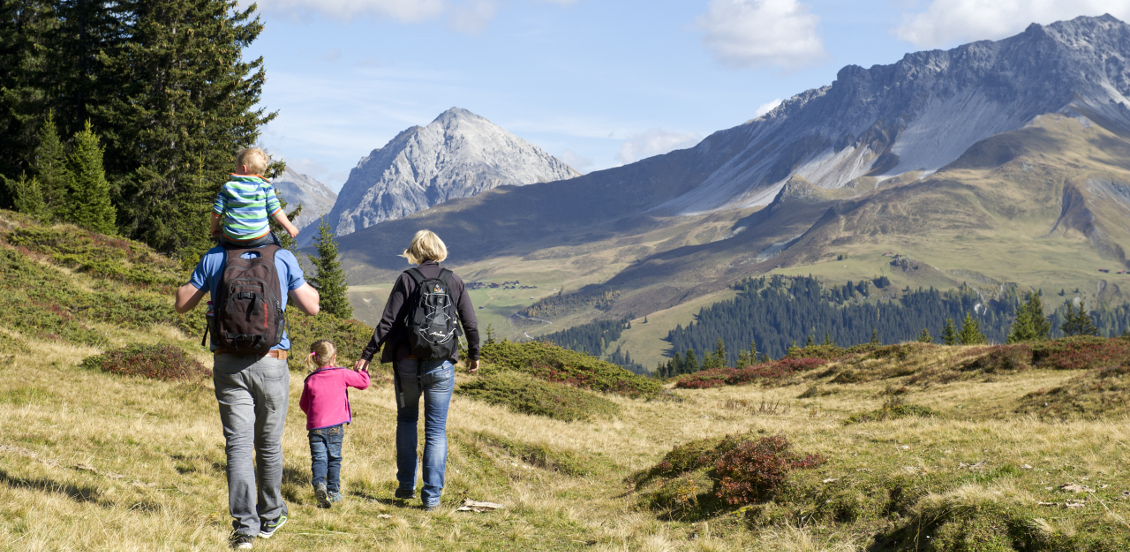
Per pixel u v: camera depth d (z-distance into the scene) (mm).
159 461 7574
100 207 45062
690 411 28406
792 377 43438
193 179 49500
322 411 6816
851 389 35844
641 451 16906
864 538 6438
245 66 54375
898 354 40469
